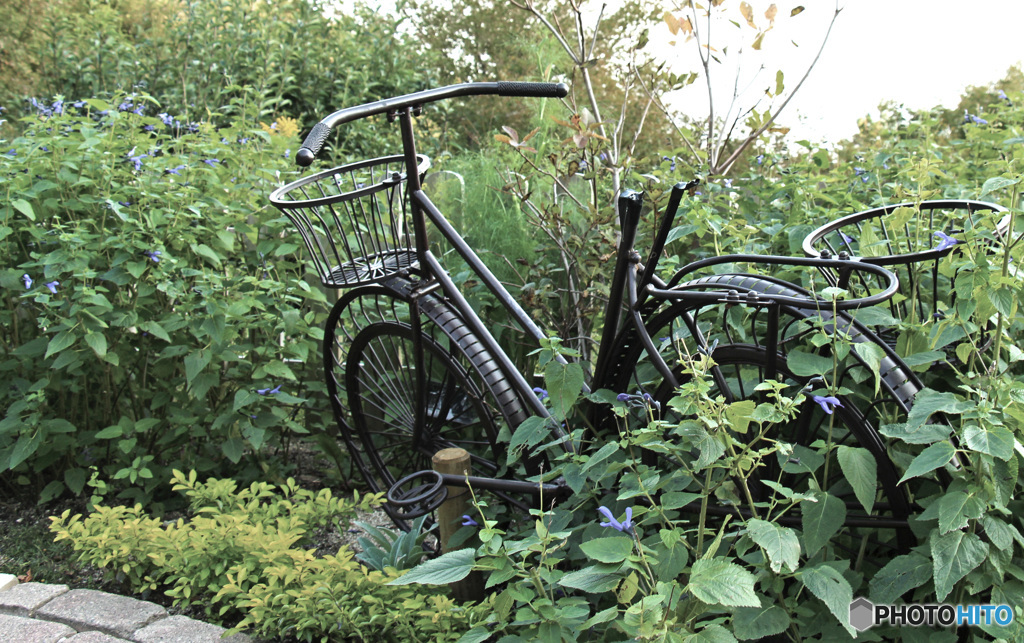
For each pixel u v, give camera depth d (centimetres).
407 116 232
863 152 343
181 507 282
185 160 301
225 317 271
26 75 714
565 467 186
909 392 155
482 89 236
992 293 150
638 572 148
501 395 223
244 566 201
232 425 284
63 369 288
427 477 216
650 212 274
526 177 289
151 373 307
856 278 221
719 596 124
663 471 200
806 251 173
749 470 151
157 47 661
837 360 156
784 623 146
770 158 323
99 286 262
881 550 183
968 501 139
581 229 293
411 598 191
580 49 285
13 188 266
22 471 294
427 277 247
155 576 215
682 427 145
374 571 212
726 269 246
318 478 317
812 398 160
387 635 187
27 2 741
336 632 187
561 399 182
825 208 291
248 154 326
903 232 212
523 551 151
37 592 213
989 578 146
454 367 237
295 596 186
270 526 226
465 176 337
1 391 275
